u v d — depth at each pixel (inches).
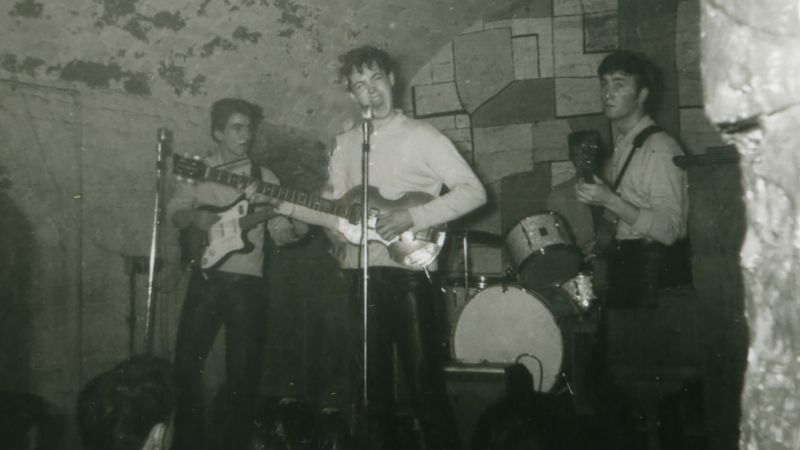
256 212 146.3
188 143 168.2
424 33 206.4
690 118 197.5
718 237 101.8
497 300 154.6
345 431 80.6
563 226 161.0
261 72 175.8
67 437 142.8
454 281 172.1
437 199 123.1
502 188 212.8
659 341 125.9
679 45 199.5
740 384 99.0
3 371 134.3
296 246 179.2
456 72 217.2
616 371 129.1
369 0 178.7
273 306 178.9
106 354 151.4
